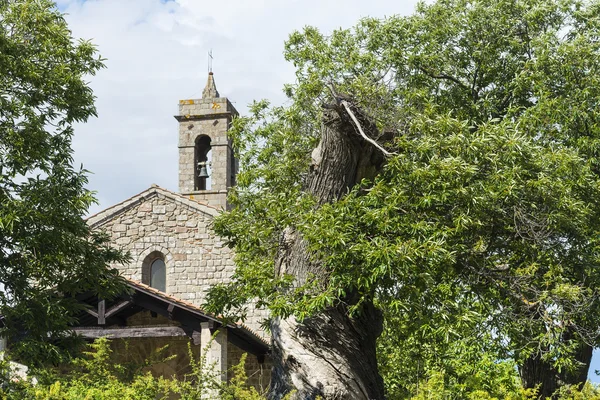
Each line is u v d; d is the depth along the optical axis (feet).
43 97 54.54
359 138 42.24
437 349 50.67
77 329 66.08
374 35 61.98
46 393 33.55
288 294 41.93
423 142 41.91
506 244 46.93
